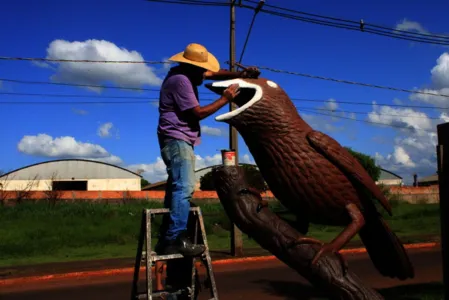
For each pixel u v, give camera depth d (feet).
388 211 12.01
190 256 13.06
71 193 88.02
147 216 13.01
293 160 11.85
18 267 42.50
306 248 11.66
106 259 46.60
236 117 11.92
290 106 12.28
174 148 13.08
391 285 28.99
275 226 12.03
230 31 46.68
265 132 11.94
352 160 12.04
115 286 33.37
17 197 78.43
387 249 12.71
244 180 12.50
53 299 29.32
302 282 31.86
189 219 14.44
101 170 154.20
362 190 12.05
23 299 29.63
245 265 41.93
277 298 26.78
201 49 13.50
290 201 12.27
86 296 29.99
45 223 62.44
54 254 50.67
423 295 23.16
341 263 11.51
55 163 150.51
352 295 11.35
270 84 12.33
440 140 18.12
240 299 26.84
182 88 12.98
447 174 17.79
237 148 46.34
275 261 44.47
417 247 52.44
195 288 13.75
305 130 12.12
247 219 12.17
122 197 91.71
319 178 11.78
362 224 11.89
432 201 114.73
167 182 14.23
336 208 12.04
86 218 66.18
